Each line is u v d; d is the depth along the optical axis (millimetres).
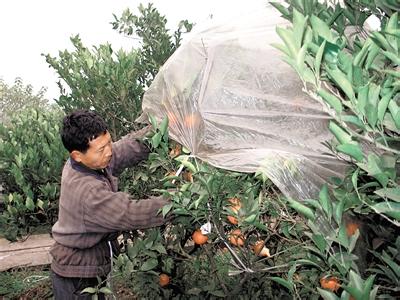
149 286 3320
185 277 3592
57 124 5086
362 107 1145
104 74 3957
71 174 2695
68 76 4254
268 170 1511
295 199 1517
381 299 1802
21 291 4523
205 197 2068
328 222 1519
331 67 1209
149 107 2350
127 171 3736
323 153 1619
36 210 4469
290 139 1654
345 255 1460
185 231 3113
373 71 1480
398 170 1469
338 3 1674
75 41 4453
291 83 1732
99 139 2590
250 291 3104
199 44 2053
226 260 3252
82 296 2840
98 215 2561
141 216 2475
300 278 2652
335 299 1391
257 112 1717
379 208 1215
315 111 1646
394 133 1432
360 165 1167
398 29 1189
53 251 2844
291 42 1151
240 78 1808
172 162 2367
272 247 2916
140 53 4484
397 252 1677
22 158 4434
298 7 1582
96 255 2836
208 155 1772
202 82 1849
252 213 1973
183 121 1979
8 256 5035
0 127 5172
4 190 5223
